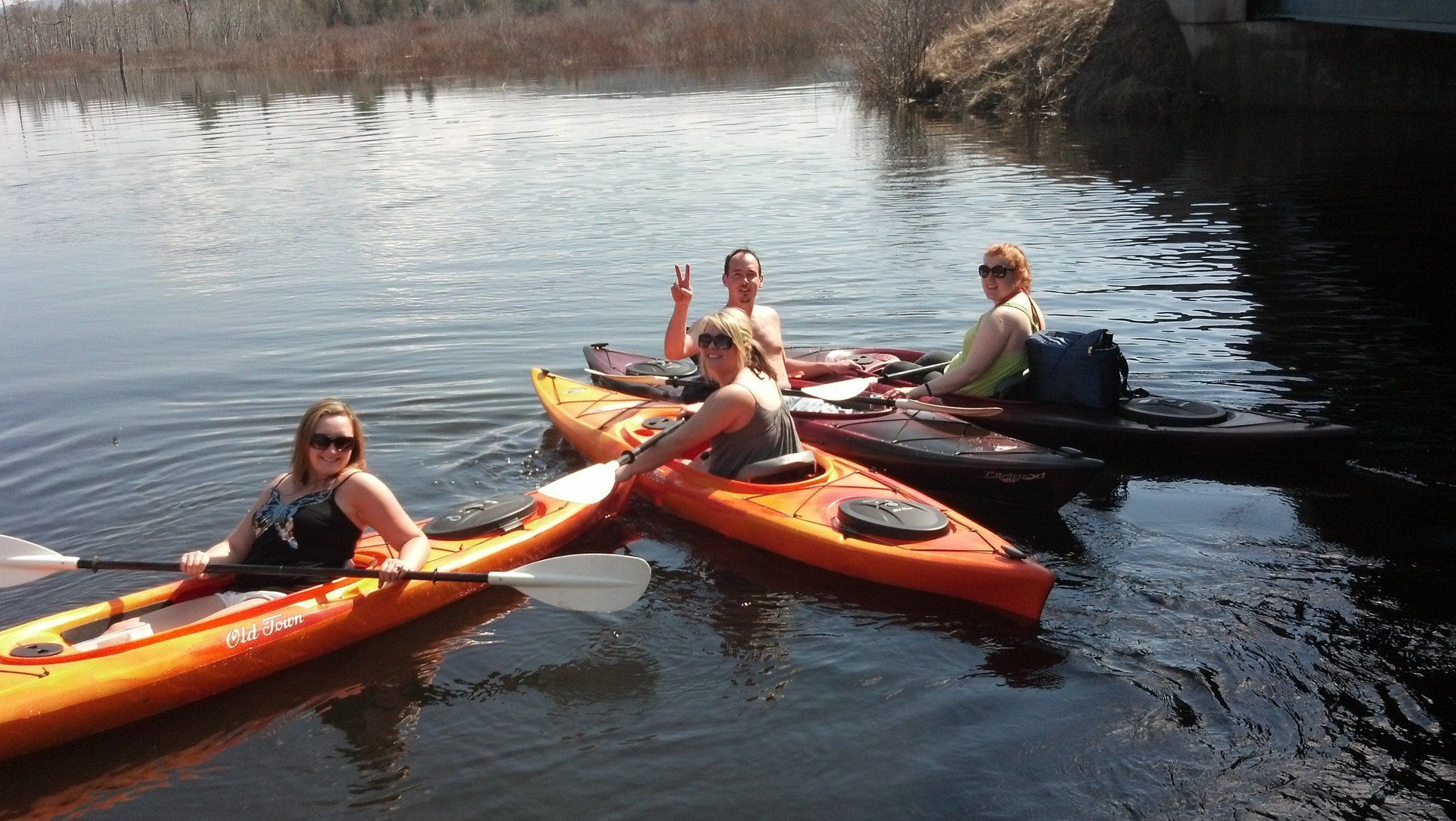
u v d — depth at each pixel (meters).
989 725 3.89
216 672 4.20
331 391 7.58
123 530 5.51
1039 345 6.42
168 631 4.18
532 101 27.23
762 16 37.62
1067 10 23.48
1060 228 12.02
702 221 12.98
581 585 4.48
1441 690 3.95
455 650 4.52
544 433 6.82
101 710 3.97
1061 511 5.62
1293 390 6.92
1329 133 18.14
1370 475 5.75
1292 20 20.20
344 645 4.54
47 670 3.96
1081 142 18.64
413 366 8.05
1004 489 5.71
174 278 11.09
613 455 6.14
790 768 3.70
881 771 3.67
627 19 41.03
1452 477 5.67
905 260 10.77
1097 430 6.19
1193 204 13.09
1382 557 4.92
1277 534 5.19
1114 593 4.73
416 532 4.62
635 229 12.62
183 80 37.34
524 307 9.55
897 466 5.95
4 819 3.58
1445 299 8.85
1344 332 8.06
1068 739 3.79
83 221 14.21
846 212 13.26
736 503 5.39
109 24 46.84
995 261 6.56
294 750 3.91
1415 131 17.75
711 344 5.47
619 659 4.42
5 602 4.90
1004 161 16.84
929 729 3.88
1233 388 6.98
